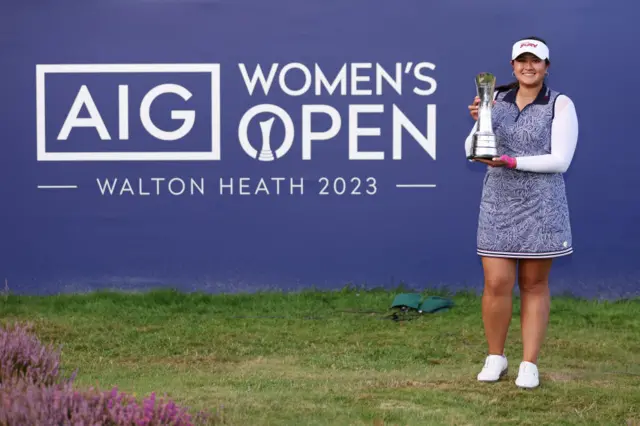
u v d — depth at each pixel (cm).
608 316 1070
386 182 1120
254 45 1113
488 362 752
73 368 820
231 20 1110
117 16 1109
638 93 1102
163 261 1127
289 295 1122
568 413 665
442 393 716
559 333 992
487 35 1105
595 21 1098
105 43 1112
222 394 710
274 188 1122
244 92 1116
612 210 1112
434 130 1116
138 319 1051
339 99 1116
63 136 1120
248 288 1123
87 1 1108
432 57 1110
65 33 1110
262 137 1120
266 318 1059
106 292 1123
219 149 1120
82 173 1122
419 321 1041
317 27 1112
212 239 1124
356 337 968
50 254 1128
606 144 1106
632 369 833
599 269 1117
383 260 1123
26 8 1108
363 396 705
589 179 1110
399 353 895
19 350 664
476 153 701
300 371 815
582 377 794
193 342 941
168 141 1120
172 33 1112
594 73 1102
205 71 1115
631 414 665
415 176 1120
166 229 1124
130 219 1124
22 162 1120
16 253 1130
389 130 1116
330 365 841
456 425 627
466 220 1120
